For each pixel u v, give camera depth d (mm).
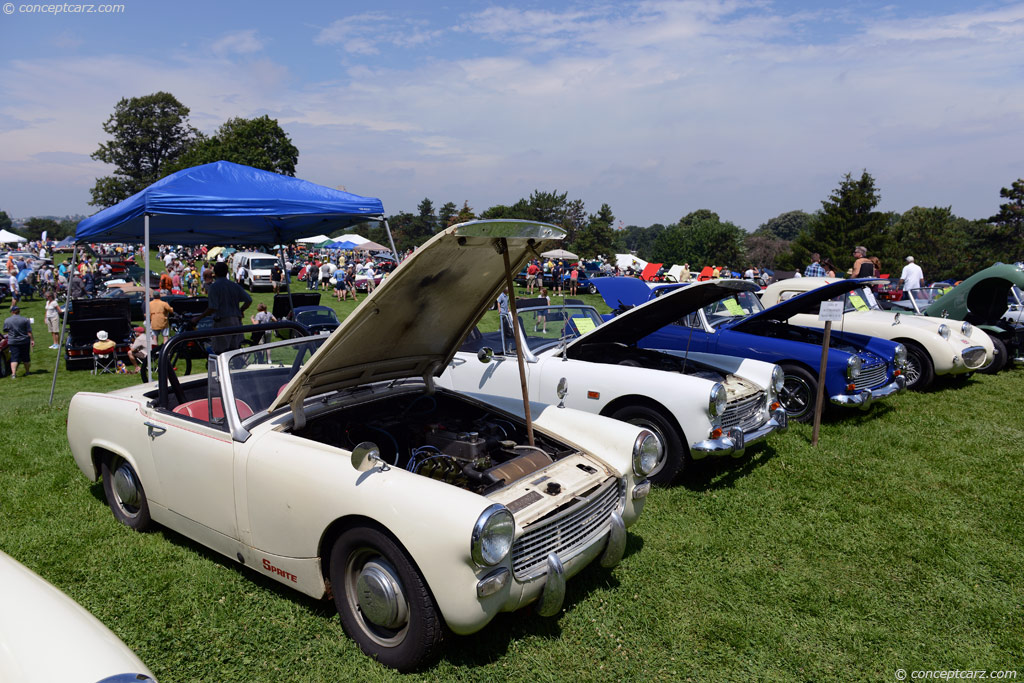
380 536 2734
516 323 3664
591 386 5227
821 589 3615
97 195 85188
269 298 26094
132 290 18578
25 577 2252
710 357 6062
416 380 4262
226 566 3672
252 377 3559
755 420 5512
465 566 2537
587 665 2918
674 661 2971
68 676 1781
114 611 3213
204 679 2750
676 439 4918
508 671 2844
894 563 3926
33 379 11797
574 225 76938
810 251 62875
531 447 3609
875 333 8859
